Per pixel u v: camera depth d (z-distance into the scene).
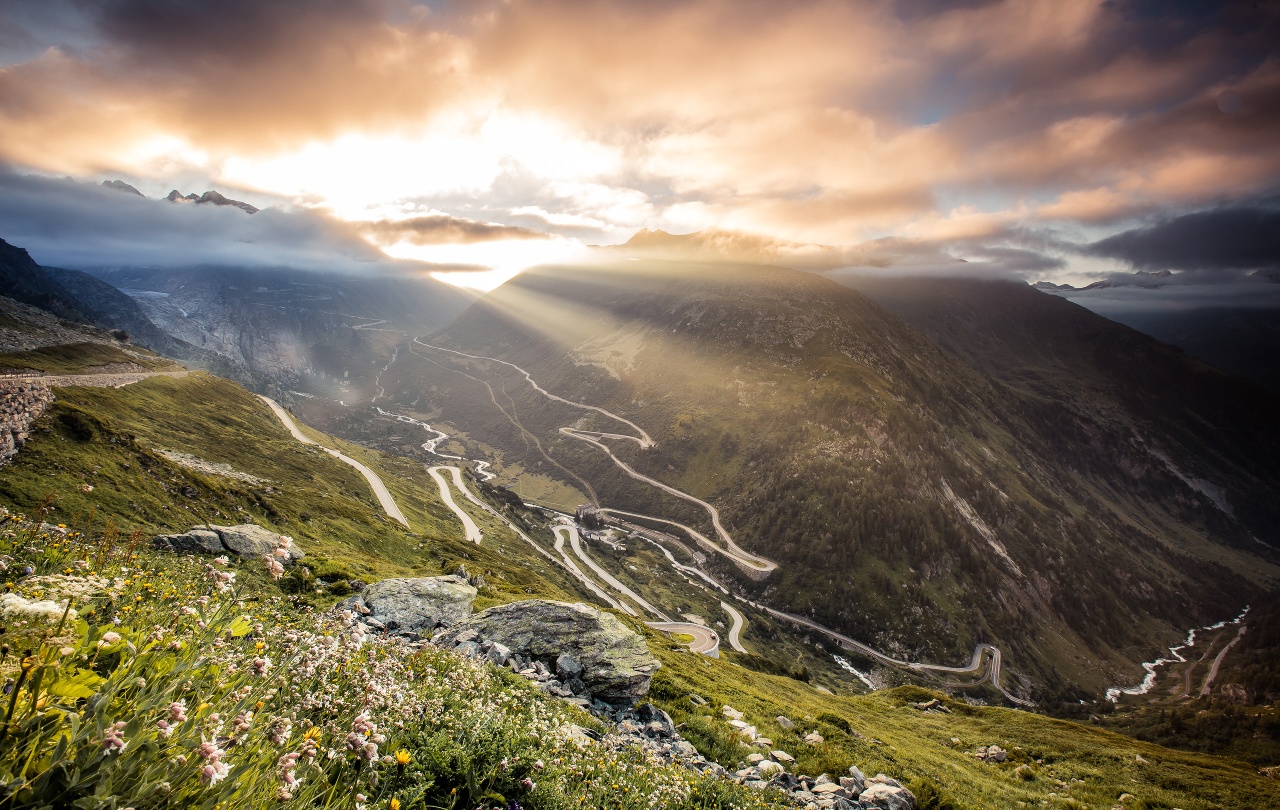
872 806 20.88
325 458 187.38
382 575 45.94
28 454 58.00
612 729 18.56
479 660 20.19
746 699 37.50
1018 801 33.69
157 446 112.81
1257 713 189.00
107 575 9.05
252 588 20.81
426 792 7.25
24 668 3.12
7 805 2.50
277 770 4.36
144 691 4.05
